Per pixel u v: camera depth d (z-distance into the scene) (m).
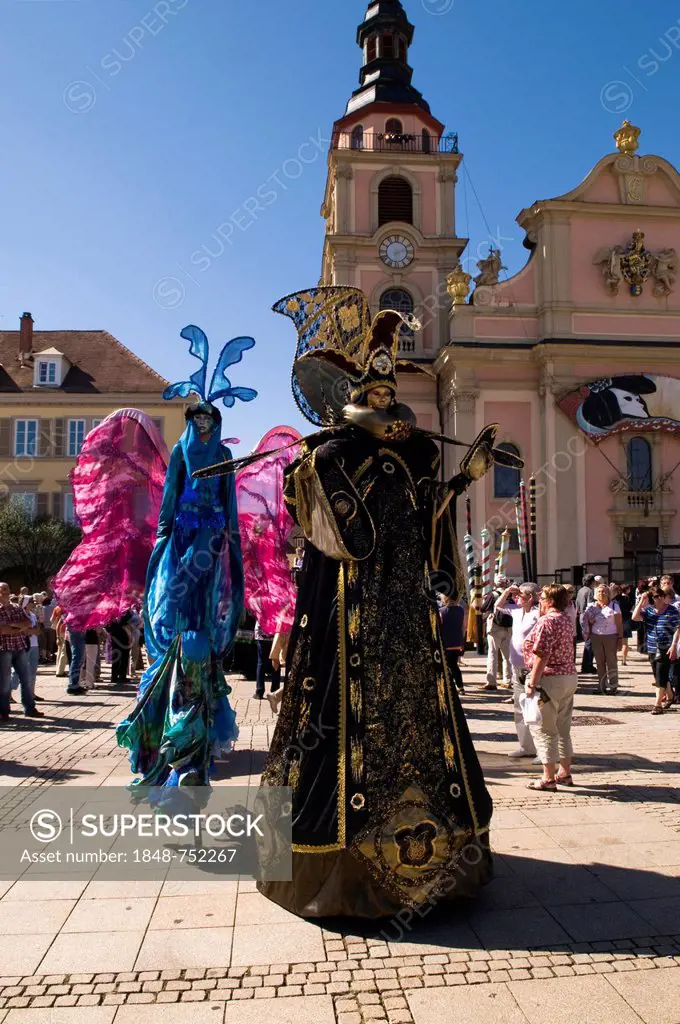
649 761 7.27
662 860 4.54
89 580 6.72
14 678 12.34
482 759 7.50
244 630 13.82
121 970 3.32
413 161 33.47
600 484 29.73
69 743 8.07
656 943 3.54
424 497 4.27
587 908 3.89
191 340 5.52
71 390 38.03
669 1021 2.97
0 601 9.92
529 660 6.27
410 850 3.68
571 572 29.12
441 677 4.03
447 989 3.18
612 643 12.41
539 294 30.67
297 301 4.50
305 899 3.76
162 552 5.32
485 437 4.29
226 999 3.11
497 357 30.08
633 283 30.50
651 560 29.59
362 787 3.71
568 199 30.44
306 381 4.50
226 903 3.94
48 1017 2.99
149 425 6.72
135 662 15.05
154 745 5.16
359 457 4.12
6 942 3.56
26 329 39.53
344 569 4.04
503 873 4.35
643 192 31.05
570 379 29.80
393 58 36.00
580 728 9.23
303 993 3.15
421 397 32.88
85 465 6.78
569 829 5.12
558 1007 3.05
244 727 8.85
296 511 4.09
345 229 33.16
